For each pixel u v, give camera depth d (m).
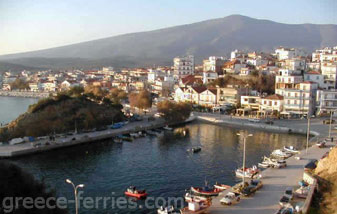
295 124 156.25
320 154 103.06
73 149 118.75
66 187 81.62
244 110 183.75
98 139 131.75
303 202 63.50
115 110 168.25
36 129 129.38
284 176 81.38
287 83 185.25
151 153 112.81
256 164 97.81
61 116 143.12
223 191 71.94
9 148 112.00
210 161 102.19
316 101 177.62
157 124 161.62
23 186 54.44
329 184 69.38
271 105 179.50
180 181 85.12
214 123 172.75
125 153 113.06
